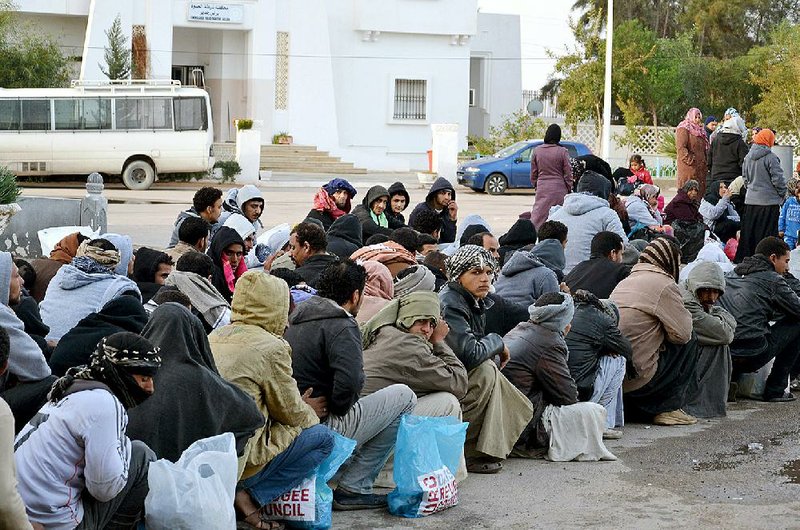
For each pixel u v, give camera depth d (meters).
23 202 16.62
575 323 9.44
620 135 45.12
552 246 11.52
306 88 43.16
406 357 7.70
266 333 6.82
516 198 34.81
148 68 40.66
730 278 11.28
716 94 52.75
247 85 42.78
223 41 42.91
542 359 8.73
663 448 9.34
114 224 23.88
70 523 5.46
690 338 10.14
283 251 11.53
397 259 9.94
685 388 10.27
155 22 40.69
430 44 45.31
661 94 48.12
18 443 5.54
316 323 7.25
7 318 6.38
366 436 7.39
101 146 33.81
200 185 35.78
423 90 45.47
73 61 42.22
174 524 5.77
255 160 37.31
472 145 47.94
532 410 8.59
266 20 42.28
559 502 7.77
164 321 6.25
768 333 11.09
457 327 8.16
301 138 43.19
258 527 6.77
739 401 11.39
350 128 44.75
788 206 17.91
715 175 19.58
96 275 8.54
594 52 47.28
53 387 5.64
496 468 8.44
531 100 50.00
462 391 7.91
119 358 5.66
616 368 9.55
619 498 7.89
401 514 7.41
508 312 9.65
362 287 7.50
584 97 46.41
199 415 6.19
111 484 5.47
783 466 8.85
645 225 16.14
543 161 17.75
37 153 33.38
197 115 34.59
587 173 14.25
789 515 7.57
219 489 5.91
